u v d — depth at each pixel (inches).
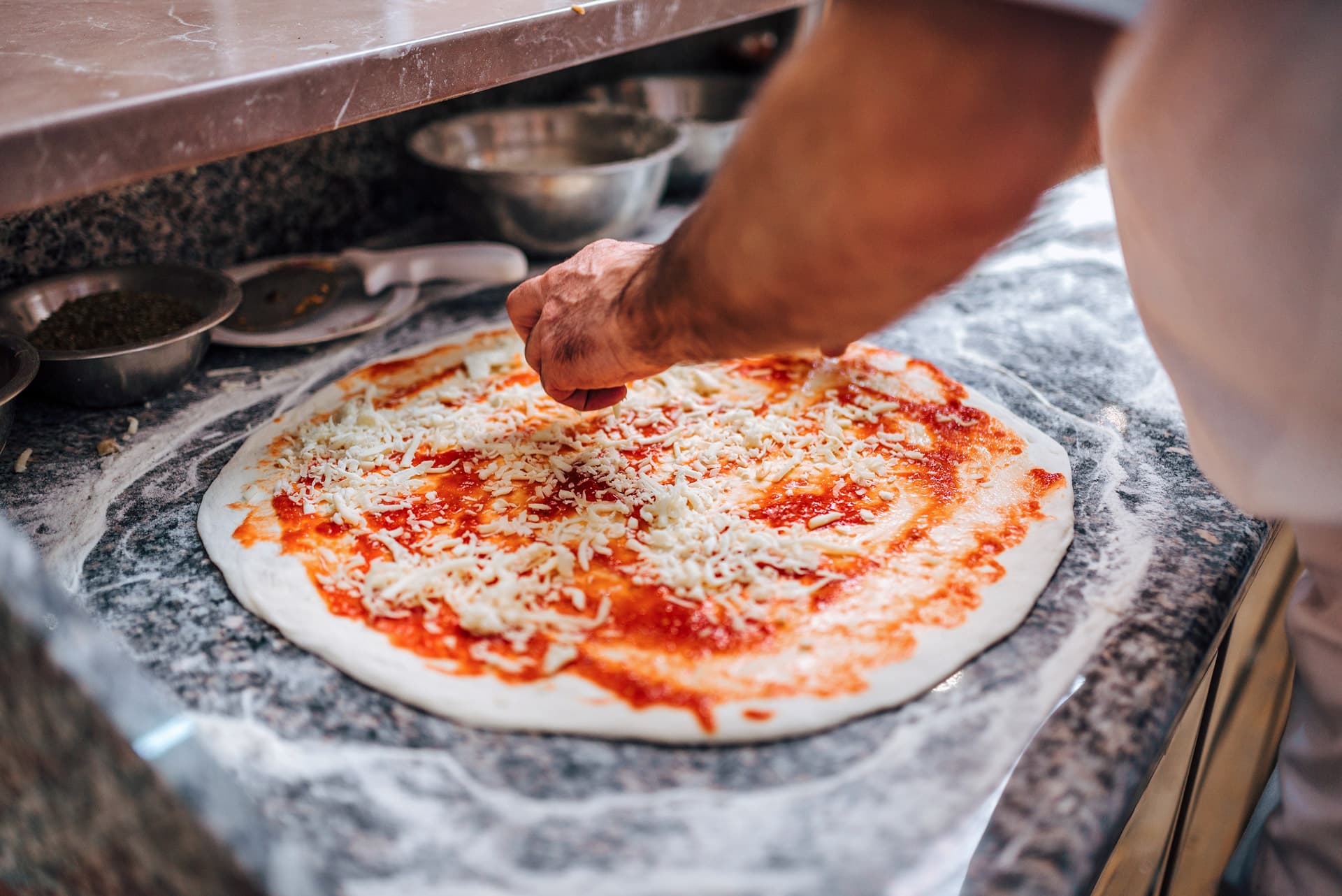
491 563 28.9
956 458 34.8
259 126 26.8
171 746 16.3
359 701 24.3
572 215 48.1
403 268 47.0
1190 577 28.8
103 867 18.8
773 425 36.4
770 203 18.2
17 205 22.1
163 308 40.2
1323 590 29.6
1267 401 24.2
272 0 36.7
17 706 16.7
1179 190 22.8
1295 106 20.1
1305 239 21.2
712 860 20.0
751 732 23.2
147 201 44.9
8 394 30.3
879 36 15.9
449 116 57.8
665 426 36.9
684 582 28.2
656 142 56.0
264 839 17.0
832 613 27.1
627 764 22.5
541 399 38.5
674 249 23.4
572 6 36.6
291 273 48.4
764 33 77.4
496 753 22.8
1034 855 20.6
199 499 32.9
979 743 23.0
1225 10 20.3
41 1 35.2
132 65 26.7
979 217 16.9
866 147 16.4
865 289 18.7
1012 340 44.3
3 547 15.4
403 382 40.1
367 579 28.2
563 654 25.3
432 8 35.8
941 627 26.6
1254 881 33.0
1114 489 33.4
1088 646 26.1
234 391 40.0
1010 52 15.1
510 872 19.7
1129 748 23.2
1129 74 22.9
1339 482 24.1
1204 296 23.7
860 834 20.6
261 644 26.2
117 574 29.0
